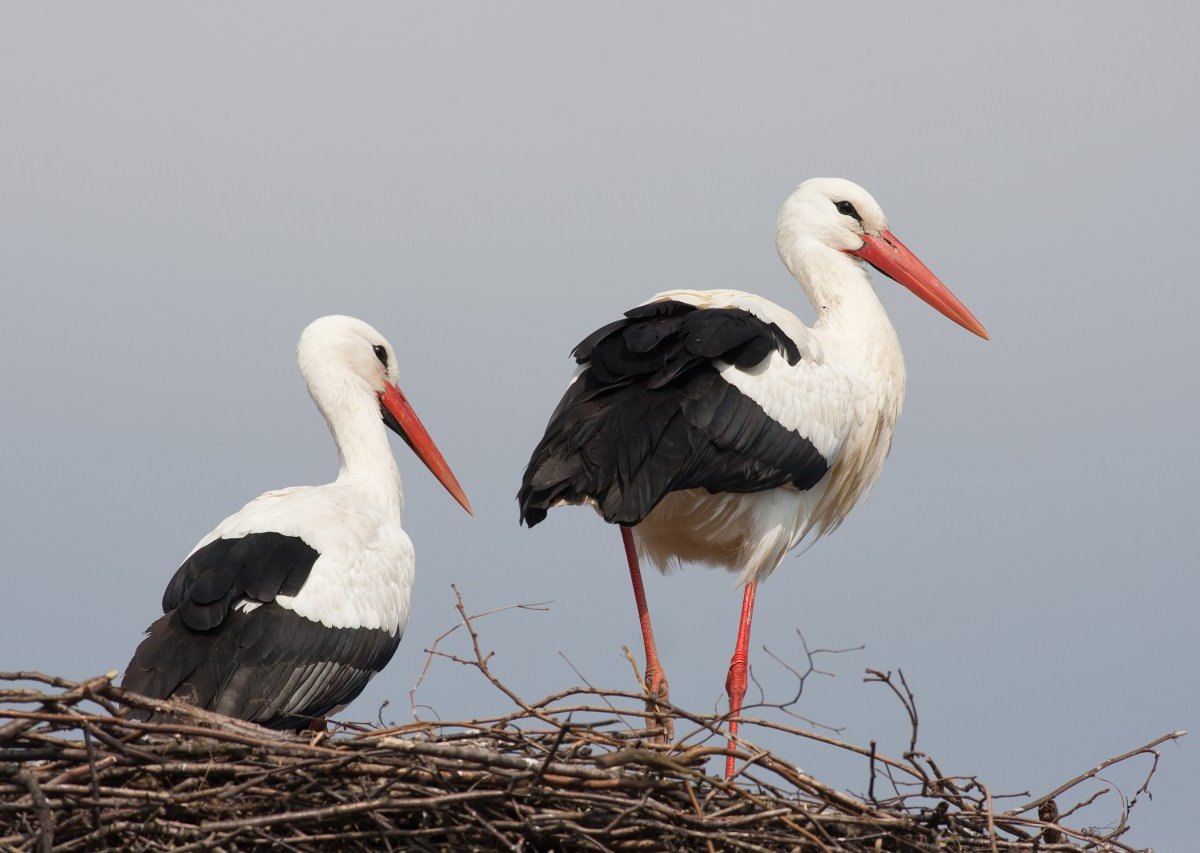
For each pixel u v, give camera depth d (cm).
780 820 1081
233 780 1034
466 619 1160
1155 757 1213
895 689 1125
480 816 1034
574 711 1132
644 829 1059
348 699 1312
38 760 1029
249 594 1266
